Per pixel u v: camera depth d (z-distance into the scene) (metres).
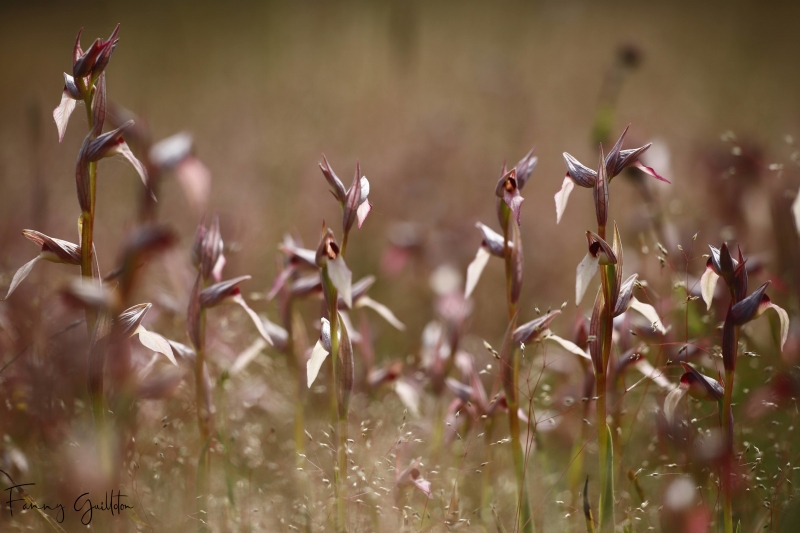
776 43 3.95
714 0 5.25
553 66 3.81
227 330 1.38
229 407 1.33
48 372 1.28
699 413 1.29
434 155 2.42
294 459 1.32
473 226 2.04
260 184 2.17
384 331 1.62
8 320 1.32
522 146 2.62
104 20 4.99
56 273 1.43
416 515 1.24
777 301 1.40
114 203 1.90
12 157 2.13
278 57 3.92
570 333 1.35
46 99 3.21
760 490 1.26
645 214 1.55
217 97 3.24
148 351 1.30
